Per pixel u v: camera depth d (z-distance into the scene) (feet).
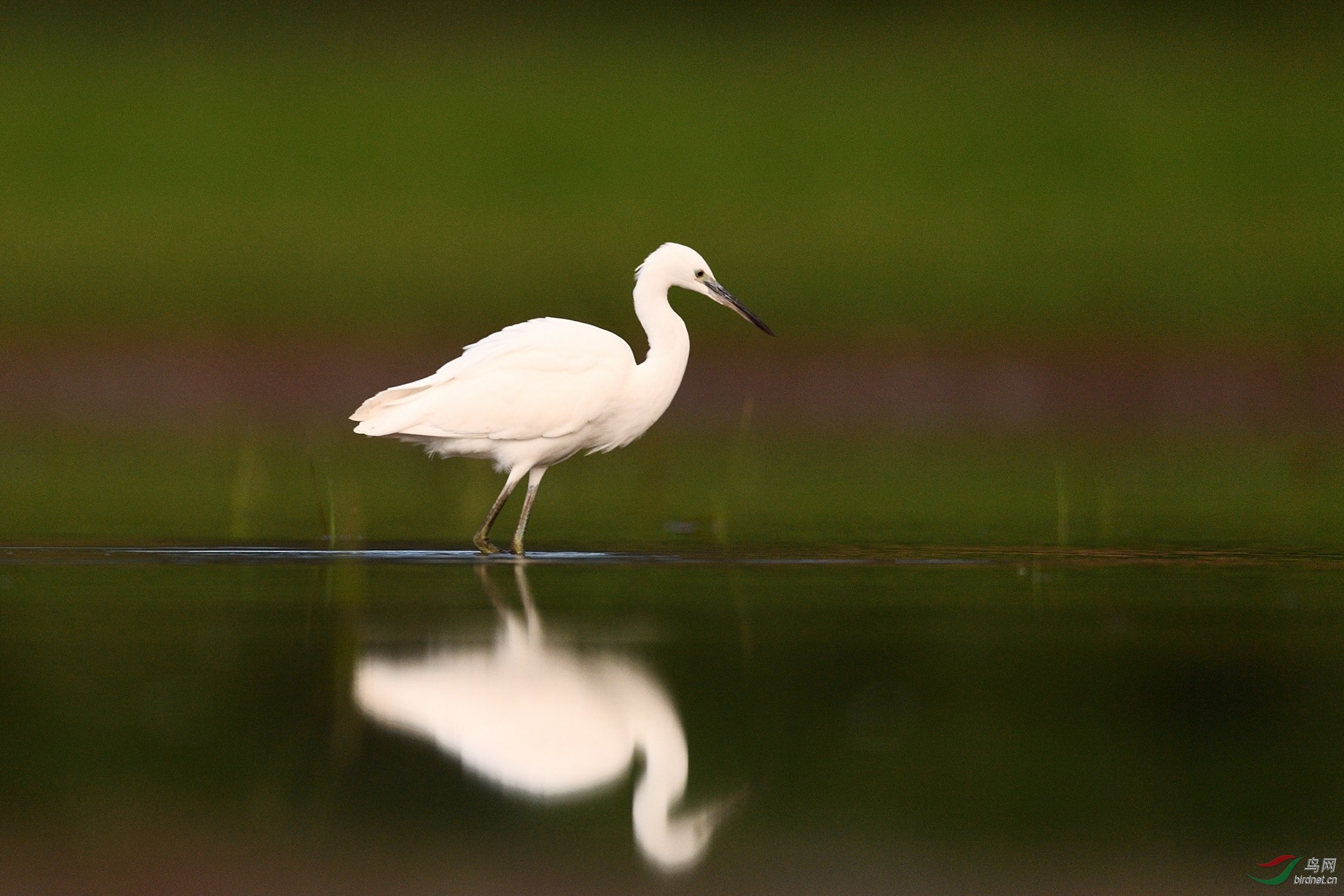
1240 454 67.41
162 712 27.76
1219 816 24.03
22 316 90.89
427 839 23.15
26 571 40.06
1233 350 89.71
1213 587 38.99
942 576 40.57
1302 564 42.22
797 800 24.62
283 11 136.05
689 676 30.30
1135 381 86.69
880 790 24.97
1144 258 99.25
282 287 95.14
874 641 32.99
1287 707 28.63
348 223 102.53
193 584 38.32
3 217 100.63
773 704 28.60
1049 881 22.04
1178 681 30.25
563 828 23.67
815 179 109.09
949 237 101.50
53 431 72.43
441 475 62.54
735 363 88.17
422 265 97.86
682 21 138.00
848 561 42.60
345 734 26.96
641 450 69.82
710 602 36.83
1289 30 131.03
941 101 119.65
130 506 52.03
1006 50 129.29
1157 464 64.59
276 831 23.17
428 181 108.17
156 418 77.71
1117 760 26.21
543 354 43.24
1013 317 93.15
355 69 123.95
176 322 91.35
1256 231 102.22
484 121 115.75
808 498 56.24
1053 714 28.35
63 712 27.63
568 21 137.59
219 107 115.65
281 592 37.35
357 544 44.96
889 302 94.12
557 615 35.04
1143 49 128.47
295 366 87.71
